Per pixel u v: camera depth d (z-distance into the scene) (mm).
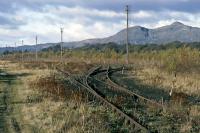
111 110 18578
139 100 22672
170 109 19062
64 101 20609
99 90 27734
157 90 29672
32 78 35594
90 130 13906
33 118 16531
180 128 15375
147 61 78875
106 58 98938
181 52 50250
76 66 61031
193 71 42250
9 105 20234
